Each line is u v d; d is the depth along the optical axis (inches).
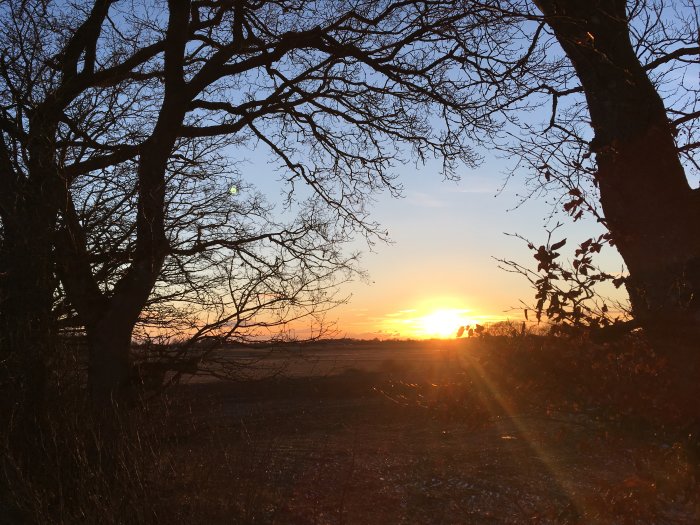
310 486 388.5
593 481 394.3
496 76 336.2
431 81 383.9
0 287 286.4
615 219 168.4
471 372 158.2
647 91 183.5
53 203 305.9
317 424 649.0
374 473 444.5
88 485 243.9
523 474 427.8
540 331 151.2
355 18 375.2
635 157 173.2
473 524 333.4
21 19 325.7
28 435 260.5
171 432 282.2
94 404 286.8
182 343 356.2
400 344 3257.9
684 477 137.6
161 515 239.8
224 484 260.7
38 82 326.0
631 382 140.6
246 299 341.7
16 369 271.9
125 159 342.3
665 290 163.8
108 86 370.9
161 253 330.3
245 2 394.6
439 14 350.0
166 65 343.6
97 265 337.4
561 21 201.5
